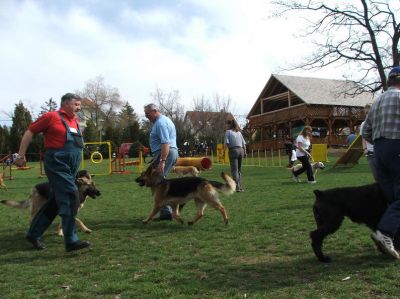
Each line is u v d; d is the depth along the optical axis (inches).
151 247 215.9
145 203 378.9
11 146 1955.0
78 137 215.2
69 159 209.2
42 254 209.8
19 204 249.6
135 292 150.2
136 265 184.9
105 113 3004.4
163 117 287.9
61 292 152.9
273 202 356.5
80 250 214.4
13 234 260.4
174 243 222.4
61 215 207.9
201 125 1914.4
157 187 276.4
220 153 1160.8
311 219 271.1
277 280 156.9
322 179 563.5
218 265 180.2
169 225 273.3
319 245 179.0
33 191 247.9
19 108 2014.0
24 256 206.7
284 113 1628.9
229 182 275.7
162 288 152.5
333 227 178.5
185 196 270.5
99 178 727.7
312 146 975.6
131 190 499.8
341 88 1395.2
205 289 149.3
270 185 502.0
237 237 232.5
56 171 206.7
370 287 145.2
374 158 183.8
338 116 1560.0
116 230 261.1
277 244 213.8
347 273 161.5
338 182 516.1
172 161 288.2
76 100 217.3
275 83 1708.9
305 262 179.8
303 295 140.5
